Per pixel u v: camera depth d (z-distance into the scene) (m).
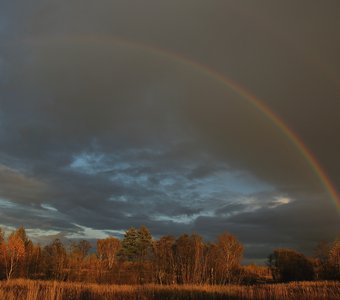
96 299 36.19
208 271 66.00
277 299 34.97
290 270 66.31
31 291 28.06
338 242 66.50
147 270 70.38
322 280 62.56
